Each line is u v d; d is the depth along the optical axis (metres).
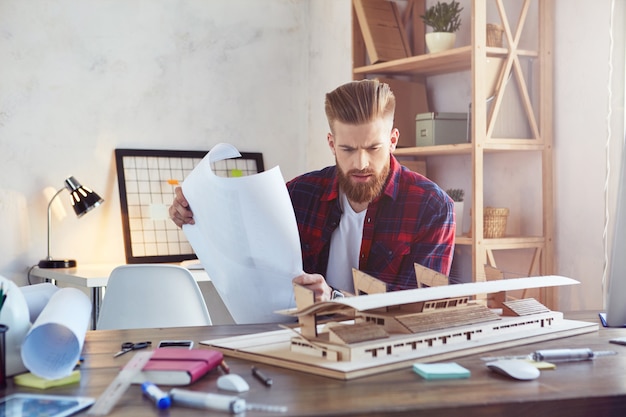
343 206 1.94
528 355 1.18
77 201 3.39
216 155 1.61
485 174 3.15
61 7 3.49
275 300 1.63
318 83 4.02
